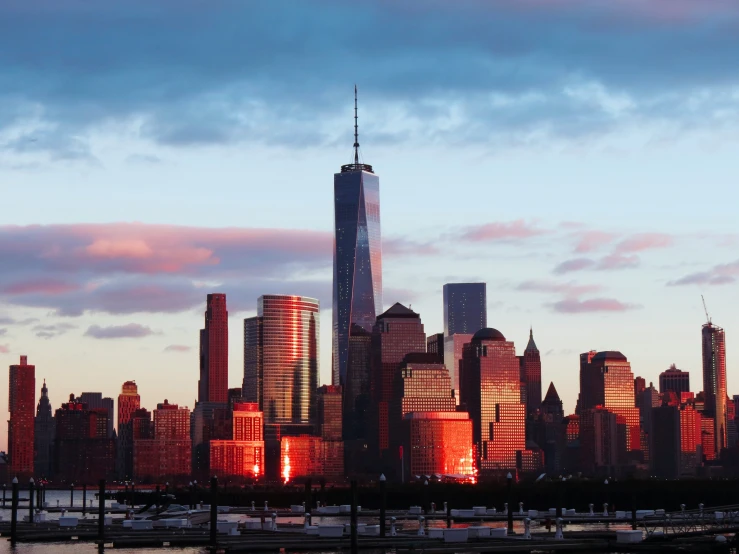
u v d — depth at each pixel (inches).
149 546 6309.1
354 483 5713.6
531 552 5930.1
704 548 6102.4
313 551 5979.3
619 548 6087.6
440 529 6702.8
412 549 5861.2
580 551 6003.9
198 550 6097.4
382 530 6584.6
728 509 7696.9
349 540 6309.1
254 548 6023.6
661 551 6018.7
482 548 5836.6
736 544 6240.2
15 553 5984.3
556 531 6786.4
